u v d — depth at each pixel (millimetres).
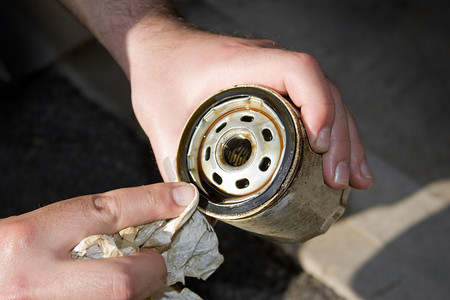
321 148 393
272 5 972
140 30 509
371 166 743
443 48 868
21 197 852
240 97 393
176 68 471
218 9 977
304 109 408
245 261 729
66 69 973
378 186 724
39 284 350
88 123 917
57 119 928
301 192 381
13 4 892
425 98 812
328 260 688
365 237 690
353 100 829
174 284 426
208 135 395
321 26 929
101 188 844
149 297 398
